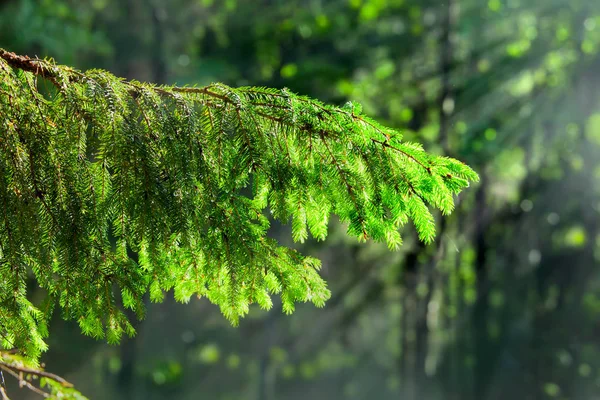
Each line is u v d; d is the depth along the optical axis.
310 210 2.88
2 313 2.73
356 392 27.92
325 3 17.05
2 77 2.57
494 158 17.58
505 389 24.59
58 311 14.91
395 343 27.33
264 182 2.83
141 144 2.68
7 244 2.63
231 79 16.33
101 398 18.28
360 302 22.69
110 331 2.87
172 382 21.47
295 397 27.20
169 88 2.82
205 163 2.75
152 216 2.69
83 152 2.65
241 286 2.92
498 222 22.42
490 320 24.81
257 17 17.86
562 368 24.56
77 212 2.65
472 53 17.25
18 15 13.32
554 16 20.23
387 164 2.80
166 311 21.75
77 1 16.66
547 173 22.81
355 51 15.91
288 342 25.58
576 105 21.36
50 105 2.66
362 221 2.84
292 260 2.98
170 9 17.84
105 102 2.67
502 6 18.17
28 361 2.63
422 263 16.70
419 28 15.73
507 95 19.34
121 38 16.95
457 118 16.42
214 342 24.12
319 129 2.81
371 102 13.88
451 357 24.78
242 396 24.03
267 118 2.82
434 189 2.79
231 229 2.85
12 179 2.60
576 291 25.06
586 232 24.27
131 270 2.84
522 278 24.92
